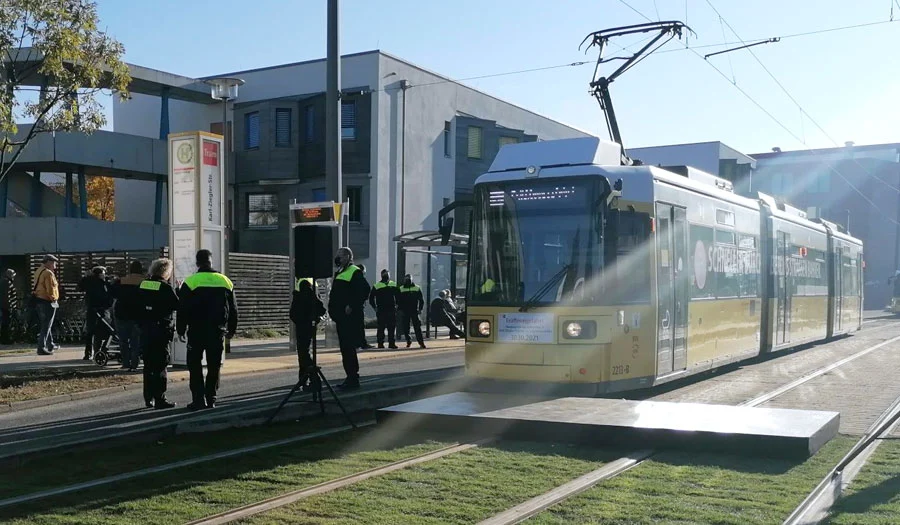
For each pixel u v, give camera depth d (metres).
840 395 13.07
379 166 33.22
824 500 6.69
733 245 16.31
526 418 9.42
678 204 13.64
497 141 39.75
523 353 12.08
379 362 18.97
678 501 6.67
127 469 7.96
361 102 33.28
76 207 33.75
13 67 14.32
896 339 27.02
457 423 9.72
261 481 7.43
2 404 11.49
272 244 35.12
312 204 19.53
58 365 16.19
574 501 6.67
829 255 24.97
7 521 6.20
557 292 11.94
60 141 29.23
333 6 19.62
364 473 7.72
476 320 12.52
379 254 33.22
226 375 15.73
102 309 16.38
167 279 11.41
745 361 19.08
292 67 35.09
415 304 22.53
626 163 13.62
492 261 12.51
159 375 11.28
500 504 6.63
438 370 17.06
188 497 6.87
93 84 14.67
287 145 34.69
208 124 37.00
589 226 11.91
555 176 12.26
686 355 13.81
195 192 15.87
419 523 6.12
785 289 19.77
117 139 31.00
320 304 11.39
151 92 34.06
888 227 69.25
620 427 8.90
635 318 12.19
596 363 11.66
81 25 14.18
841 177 69.88
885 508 6.48
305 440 9.41
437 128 36.41
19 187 31.98
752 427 8.75
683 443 8.65
